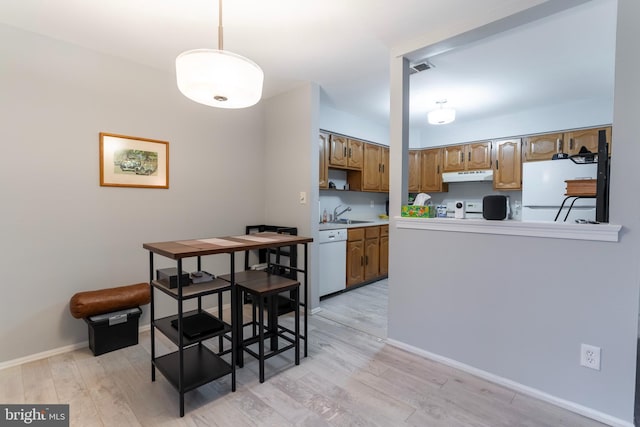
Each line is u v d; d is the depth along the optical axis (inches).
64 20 80.1
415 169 207.3
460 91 134.5
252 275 93.0
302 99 126.8
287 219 134.3
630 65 59.9
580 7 74.3
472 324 82.0
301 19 80.4
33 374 80.0
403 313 96.0
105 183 98.4
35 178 86.5
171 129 113.3
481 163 181.0
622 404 62.6
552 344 70.2
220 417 65.1
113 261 101.0
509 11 73.0
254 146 139.4
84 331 95.3
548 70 112.4
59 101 90.0
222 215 128.4
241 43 93.0
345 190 178.1
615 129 61.9
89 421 63.4
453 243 84.8
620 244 61.8
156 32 86.3
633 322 61.0
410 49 91.5
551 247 69.6
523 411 67.6
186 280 72.3
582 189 82.7
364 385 76.8
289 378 79.7
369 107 159.0
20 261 84.8
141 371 82.1
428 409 67.9
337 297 150.5
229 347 95.4
